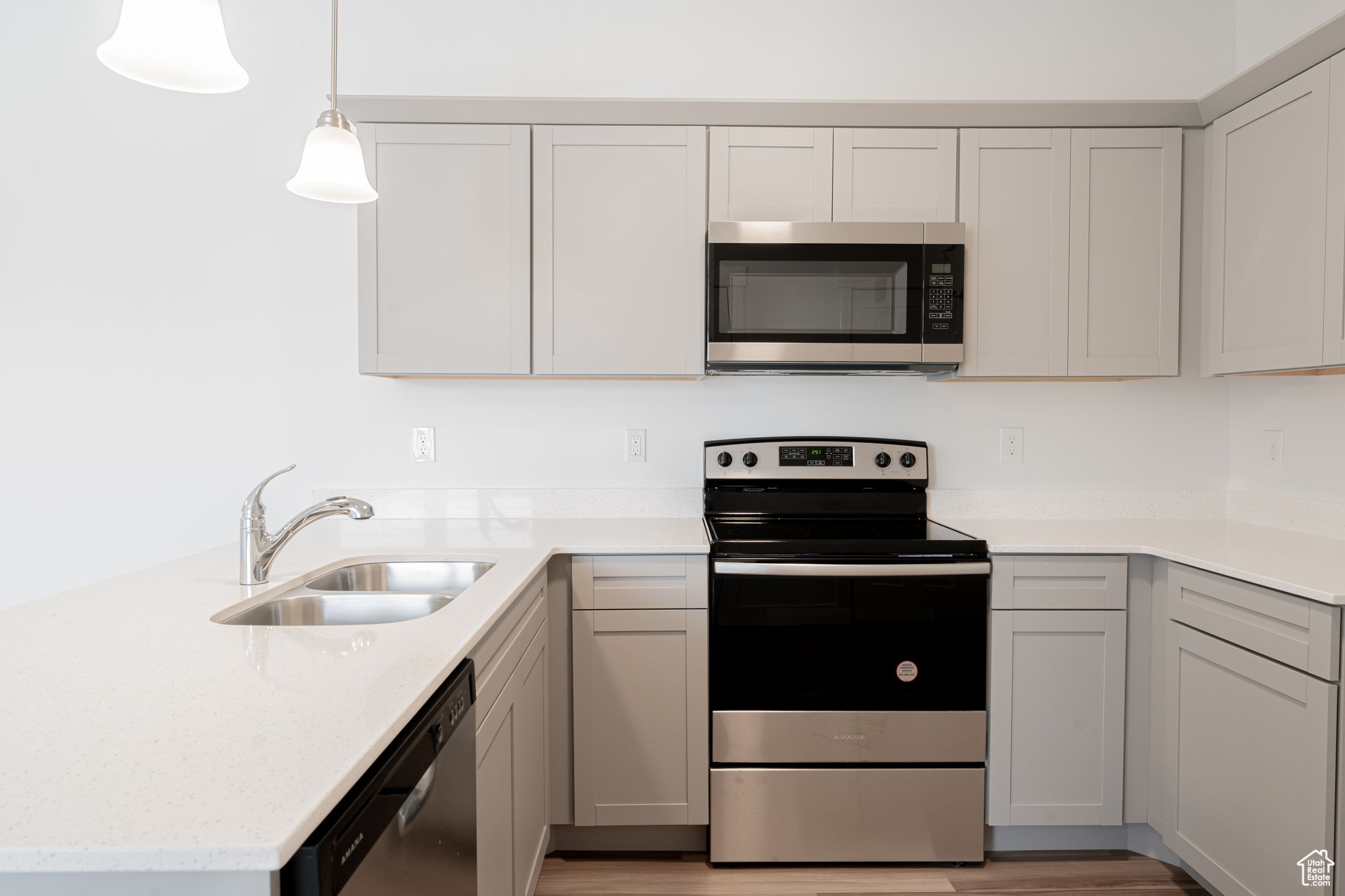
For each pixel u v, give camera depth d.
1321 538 1.93
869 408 2.31
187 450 2.29
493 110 2.00
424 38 2.27
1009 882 1.81
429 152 2.01
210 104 2.25
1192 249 2.05
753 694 1.82
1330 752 1.31
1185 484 2.31
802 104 1.99
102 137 2.24
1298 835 1.38
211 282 2.28
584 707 1.85
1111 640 1.84
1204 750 1.65
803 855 1.85
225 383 2.29
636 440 2.31
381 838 0.73
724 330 1.99
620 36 2.29
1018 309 2.04
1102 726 1.85
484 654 1.19
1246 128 1.88
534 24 2.28
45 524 2.28
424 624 1.12
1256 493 2.18
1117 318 2.04
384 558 1.74
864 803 1.84
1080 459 2.31
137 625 1.13
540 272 2.02
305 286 2.28
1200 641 1.66
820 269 1.99
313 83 2.26
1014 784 1.85
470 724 1.05
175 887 0.56
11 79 2.23
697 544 1.84
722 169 2.02
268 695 0.83
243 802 0.59
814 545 1.83
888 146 2.03
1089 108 2.00
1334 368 1.73
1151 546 1.81
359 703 0.81
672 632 1.85
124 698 0.82
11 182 2.24
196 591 1.37
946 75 2.30
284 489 2.30
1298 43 1.66
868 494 2.26
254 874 0.56
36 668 0.92
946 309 1.99
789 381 2.31
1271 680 1.44
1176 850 1.74
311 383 2.29
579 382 2.31
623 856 1.93
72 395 2.27
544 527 2.13
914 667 1.82
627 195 2.03
